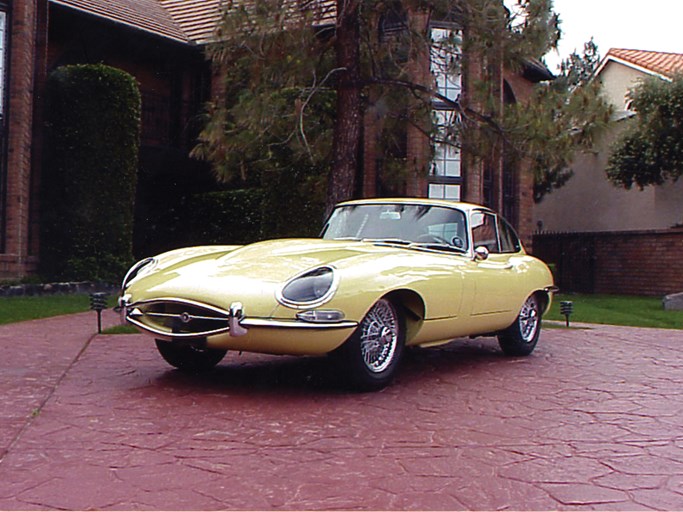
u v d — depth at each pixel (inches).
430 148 489.4
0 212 508.1
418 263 214.4
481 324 242.7
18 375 221.0
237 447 150.3
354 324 189.8
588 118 418.6
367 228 250.5
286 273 191.0
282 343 184.1
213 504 119.6
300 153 447.2
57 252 543.5
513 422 174.9
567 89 440.8
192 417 173.6
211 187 736.3
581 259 796.6
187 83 730.2
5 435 156.2
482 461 144.0
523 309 273.9
